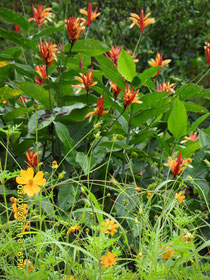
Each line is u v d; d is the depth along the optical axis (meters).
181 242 1.27
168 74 4.55
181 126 1.96
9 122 2.25
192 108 2.27
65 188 1.75
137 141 2.04
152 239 1.32
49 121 1.87
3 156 2.06
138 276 1.33
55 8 4.37
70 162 1.83
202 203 1.93
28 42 2.27
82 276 1.28
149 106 2.00
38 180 1.17
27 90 2.00
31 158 1.65
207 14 4.68
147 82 2.29
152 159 2.13
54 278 1.27
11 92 2.05
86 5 4.79
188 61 5.00
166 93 1.93
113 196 2.06
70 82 2.17
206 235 1.84
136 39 4.44
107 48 2.30
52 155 2.03
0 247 1.20
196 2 4.55
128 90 1.84
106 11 4.43
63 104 2.12
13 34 2.21
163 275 1.28
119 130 2.02
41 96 2.03
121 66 2.02
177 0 4.59
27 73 2.19
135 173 2.13
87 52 2.32
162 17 4.44
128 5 4.64
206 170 1.97
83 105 2.01
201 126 4.29
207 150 1.98
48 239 1.26
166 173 2.06
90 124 2.04
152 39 4.52
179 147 2.18
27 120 2.14
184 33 4.64
